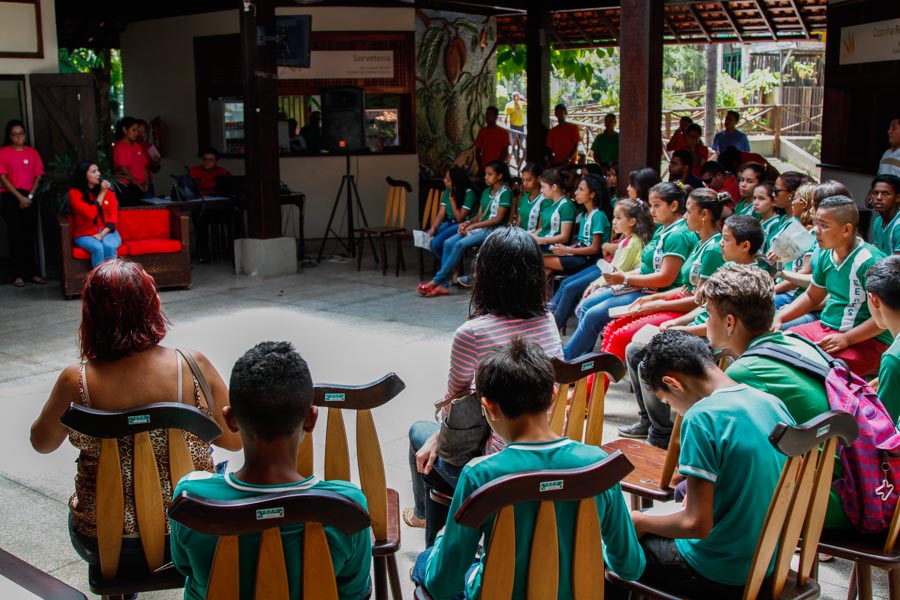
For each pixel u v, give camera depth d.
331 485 2.06
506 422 2.18
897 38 9.49
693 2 13.90
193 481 2.04
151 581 2.50
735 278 2.81
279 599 1.95
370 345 6.68
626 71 7.09
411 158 13.03
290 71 12.46
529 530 2.06
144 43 14.03
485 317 2.93
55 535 3.75
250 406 1.97
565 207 7.23
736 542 2.35
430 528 3.16
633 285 5.35
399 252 9.50
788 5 13.59
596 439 3.18
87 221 8.50
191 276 9.61
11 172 9.03
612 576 2.54
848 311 4.26
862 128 10.87
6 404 5.48
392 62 12.78
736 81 25.47
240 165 13.01
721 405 2.36
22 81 9.54
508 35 16.47
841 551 2.60
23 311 8.09
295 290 8.81
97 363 2.62
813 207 4.99
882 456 2.60
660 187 5.39
